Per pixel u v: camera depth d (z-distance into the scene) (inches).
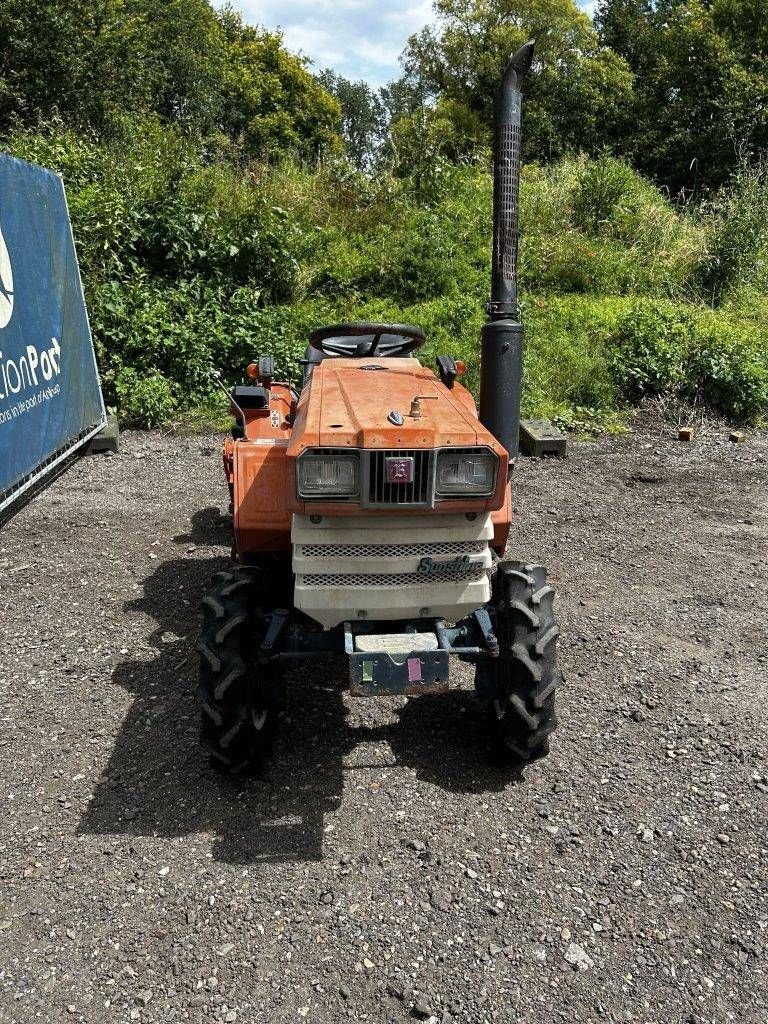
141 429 348.2
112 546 232.8
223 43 1680.6
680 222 599.8
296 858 119.6
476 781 136.4
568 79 1123.9
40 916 108.9
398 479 111.7
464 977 100.6
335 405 130.0
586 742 146.8
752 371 385.7
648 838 124.0
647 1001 97.7
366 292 473.7
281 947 104.7
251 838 123.3
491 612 135.4
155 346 366.9
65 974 100.7
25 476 262.7
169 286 410.9
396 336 192.4
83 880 115.0
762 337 443.5
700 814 129.3
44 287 282.4
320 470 113.6
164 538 239.0
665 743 146.9
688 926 108.3
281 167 600.1
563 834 124.6
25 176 273.4
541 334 427.5
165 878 115.4
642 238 563.5
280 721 152.2
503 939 106.0
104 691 161.5
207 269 429.7
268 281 446.6
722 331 423.8
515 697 127.5
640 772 139.0
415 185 587.5
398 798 132.1
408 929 107.5
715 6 1080.8
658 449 348.2
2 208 254.7
